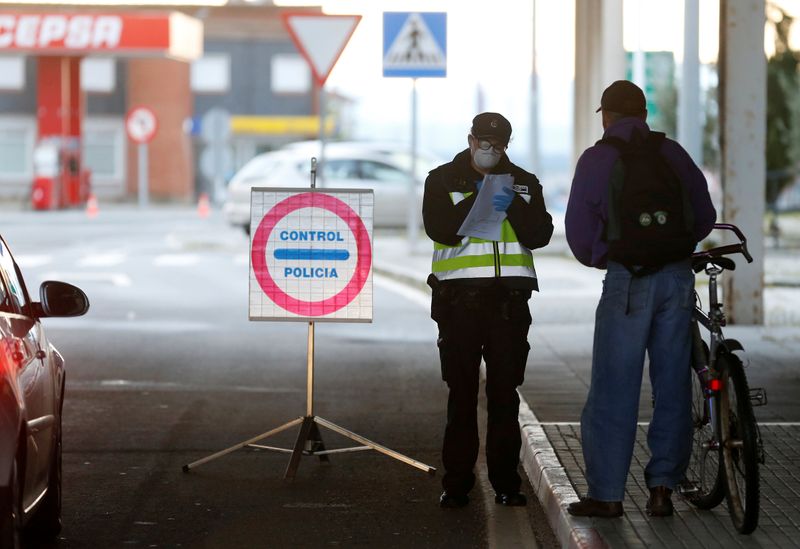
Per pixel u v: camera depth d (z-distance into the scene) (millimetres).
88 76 172750
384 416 28547
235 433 26672
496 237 19984
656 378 18812
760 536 17609
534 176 20422
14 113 170750
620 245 18219
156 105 173250
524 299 20297
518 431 20719
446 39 58094
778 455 22516
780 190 83188
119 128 173250
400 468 23703
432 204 20109
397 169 86000
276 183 85188
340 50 52906
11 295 17578
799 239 81875
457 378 20469
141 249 78688
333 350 38531
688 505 19438
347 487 22203
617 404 18609
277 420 28062
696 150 59719
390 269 61219
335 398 30672
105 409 29109
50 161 128000
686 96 59594
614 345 18562
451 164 20281
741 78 39969
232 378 33438
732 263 18984
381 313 47750
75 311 18625
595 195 18312
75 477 22797
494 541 18906
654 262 18234
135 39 127562
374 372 34500
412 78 58438
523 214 20094
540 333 40000
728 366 18250
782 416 26391
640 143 18391
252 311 23172
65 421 27750
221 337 41125
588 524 18281
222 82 177250
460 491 20766
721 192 40781
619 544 17203
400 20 58188
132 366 35219
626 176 18234
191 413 28766
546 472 21219
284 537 19016
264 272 23109
